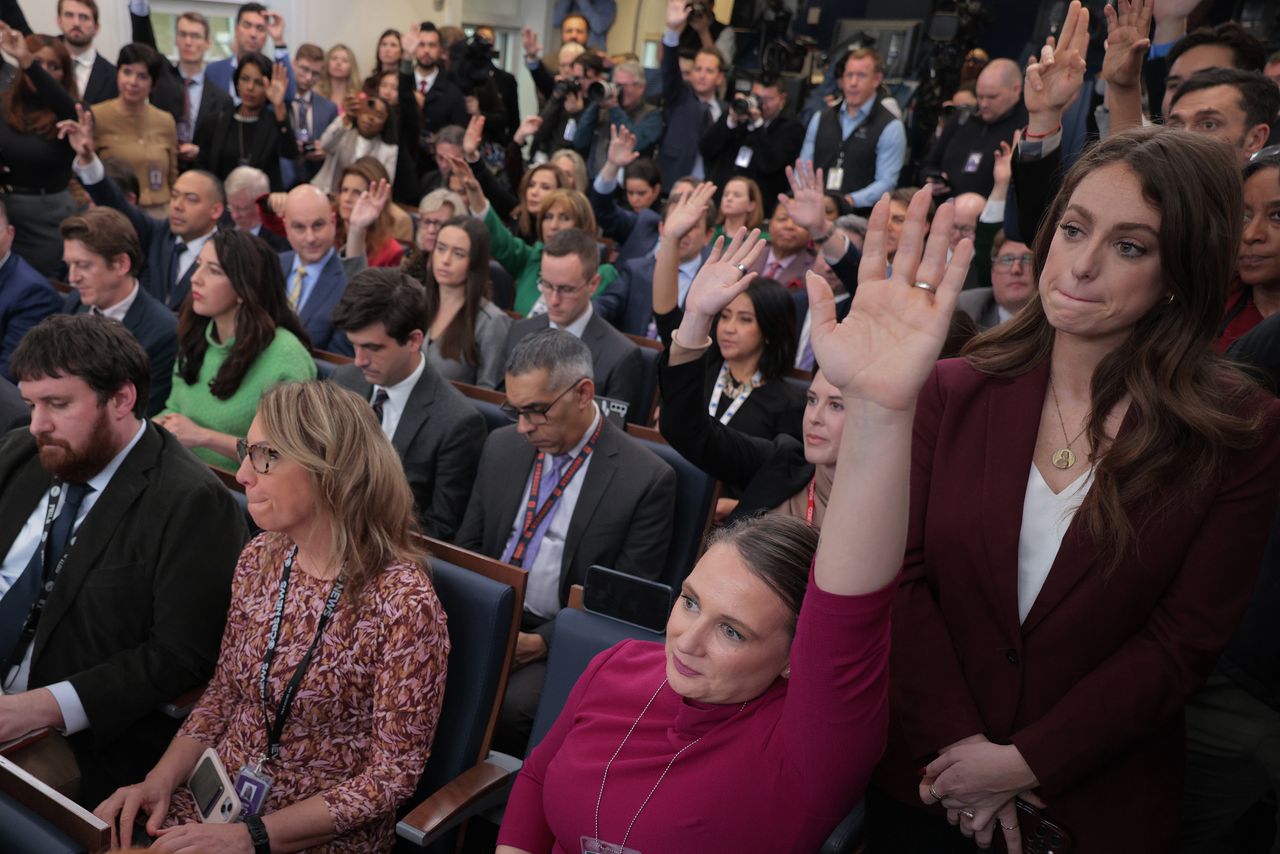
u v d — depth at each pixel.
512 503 2.69
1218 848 1.91
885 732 1.08
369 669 1.80
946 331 0.91
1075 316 1.21
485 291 4.08
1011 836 1.30
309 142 7.18
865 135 6.35
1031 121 1.91
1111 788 1.29
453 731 1.91
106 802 1.79
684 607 1.31
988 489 1.29
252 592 1.90
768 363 3.13
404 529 1.90
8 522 2.21
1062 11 7.91
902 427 0.94
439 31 9.20
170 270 4.77
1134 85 2.02
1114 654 1.26
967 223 3.81
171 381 3.52
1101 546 1.22
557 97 7.60
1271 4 6.73
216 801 1.73
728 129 6.60
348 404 1.84
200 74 7.29
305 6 9.23
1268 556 1.64
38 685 2.09
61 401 2.04
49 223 5.41
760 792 1.24
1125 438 1.21
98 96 6.84
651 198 6.11
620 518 2.57
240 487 2.41
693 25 8.12
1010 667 1.29
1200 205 1.13
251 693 1.86
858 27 9.00
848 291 3.22
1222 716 1.69
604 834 1.35
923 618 1.34
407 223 5.54
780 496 2.33
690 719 1.32
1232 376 1.22
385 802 1.73
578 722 1.49
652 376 3.90
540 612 2.64
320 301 4.29
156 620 2.07
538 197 5.67
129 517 2.11
